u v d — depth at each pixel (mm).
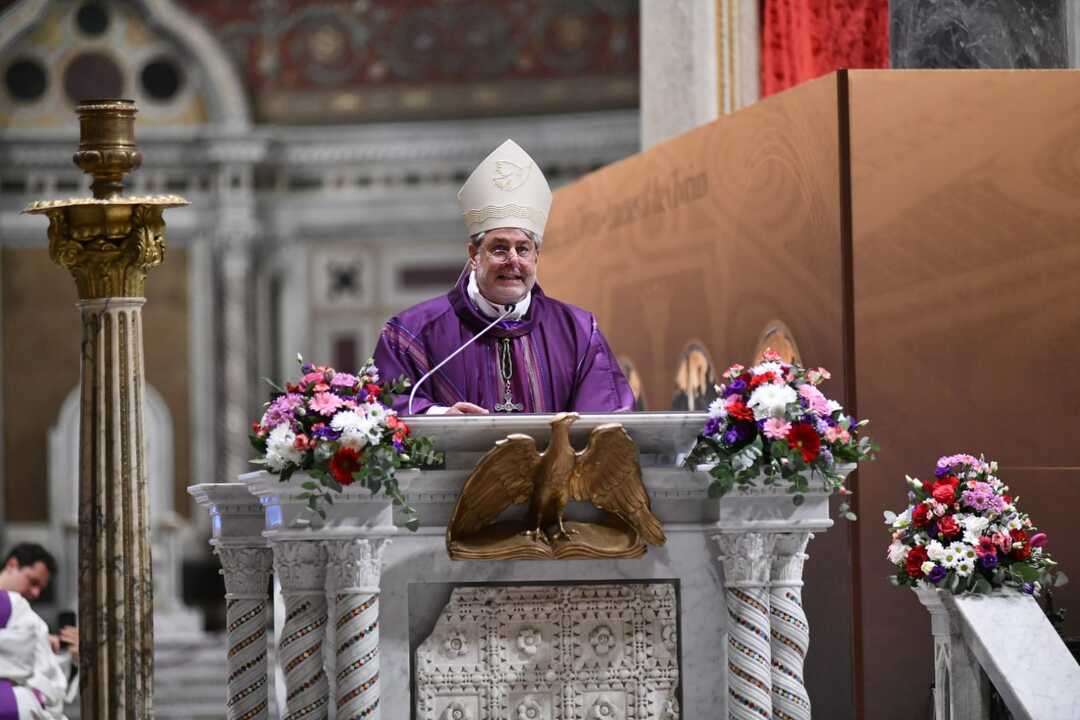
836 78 14680
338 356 47656
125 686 11438
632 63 46406
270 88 47438
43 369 46406
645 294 19312
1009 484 14703
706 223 17531
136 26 47031
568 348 12633
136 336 11719
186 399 46938
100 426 11586
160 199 11695
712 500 10836
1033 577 12383
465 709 10523
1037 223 14875
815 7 20891
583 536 10609
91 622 11477
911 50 17172
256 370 47312
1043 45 17156
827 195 14844
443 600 10648
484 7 47031
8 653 15531
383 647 10484
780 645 10852
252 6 47375
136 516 11570
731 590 10727
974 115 14828
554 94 46750
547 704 10586
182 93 47250
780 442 10547
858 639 14328
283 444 10094
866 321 14570
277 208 47625
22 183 46531
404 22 47312
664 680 10711
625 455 10484
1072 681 11414
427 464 10695
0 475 46125
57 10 46750
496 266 12258
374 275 47656
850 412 14531
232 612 11781
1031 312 14828
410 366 12242
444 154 47219
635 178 19656
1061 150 14945
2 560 44969
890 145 14695
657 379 19047
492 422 10414
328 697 10430
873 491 14453
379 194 47438
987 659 11719
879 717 14281
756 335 16297
